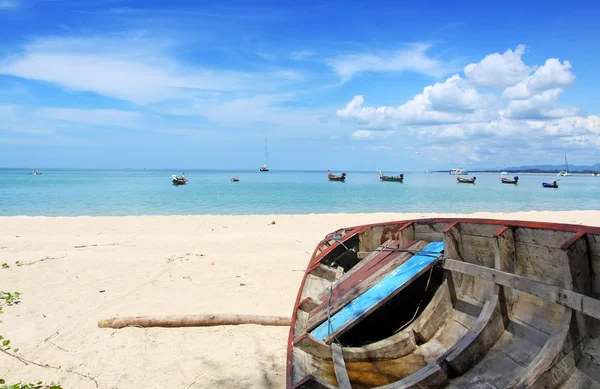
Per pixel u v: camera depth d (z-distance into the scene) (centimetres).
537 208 2705
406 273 538
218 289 900
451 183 7175
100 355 614
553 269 404
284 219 1844
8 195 3672
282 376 560
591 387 324
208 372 569
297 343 469
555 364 328
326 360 480
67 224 1684
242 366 586
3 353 615
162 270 1036
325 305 561
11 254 1179
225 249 1258
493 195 3969
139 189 4750
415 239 677
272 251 1234
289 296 860
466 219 532
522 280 391
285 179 9219
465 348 394
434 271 598
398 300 634
